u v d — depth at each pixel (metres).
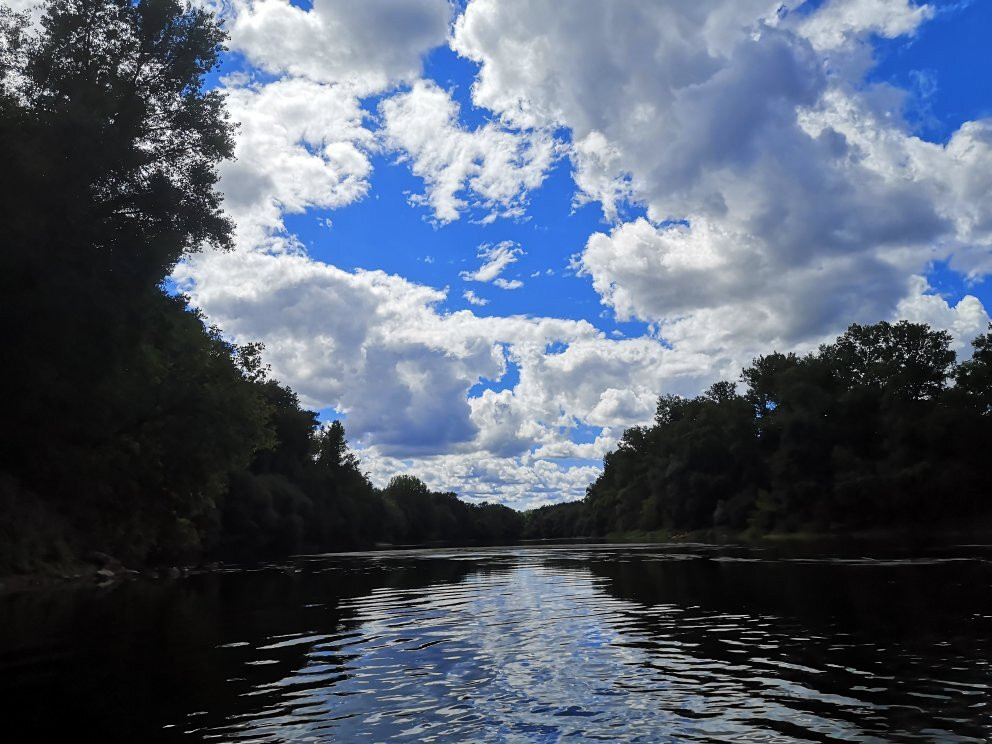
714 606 17.34
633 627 14.27
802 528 82.25
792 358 100.62
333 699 8.75
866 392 83.81
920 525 73.31
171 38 32.97
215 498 70.44
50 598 24.17
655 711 7.77
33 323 27.77
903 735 6.70
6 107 29.09
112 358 31.39
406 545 146.88
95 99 30.69
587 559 46.50
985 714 7.30
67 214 29.30
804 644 11.61
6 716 8.27
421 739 6.95
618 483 151.88
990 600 16.05
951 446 74.00
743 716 7.47
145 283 31.92
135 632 15.30
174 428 36.12
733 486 102.69
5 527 31.41
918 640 11.55
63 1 31.73
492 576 32.25
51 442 33.47
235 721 7.84
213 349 43.56
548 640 12.96
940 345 85.19
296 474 112.19
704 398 127.44
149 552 48.94
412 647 12.56
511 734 7.03
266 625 16.25
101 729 7.65
